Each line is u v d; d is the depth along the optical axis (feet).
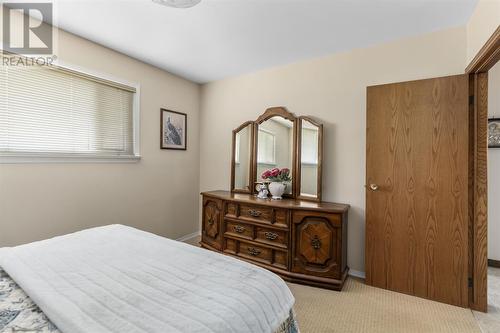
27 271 3.67
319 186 8.65
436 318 6.06
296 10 6.25
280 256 8.20
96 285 3.34
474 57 6.03
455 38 6.94
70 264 3.95
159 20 6.71
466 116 6.45
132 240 5.09
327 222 7.52
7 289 3.41
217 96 11.64
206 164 12.06
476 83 6.43
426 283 6.91
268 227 8.32
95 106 8.18
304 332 5.54
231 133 11.21
